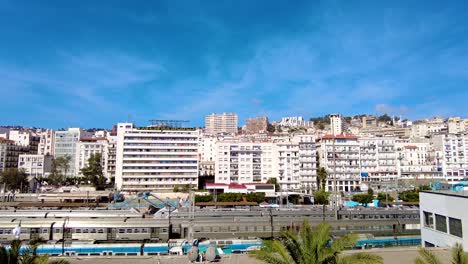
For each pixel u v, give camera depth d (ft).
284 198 509.76
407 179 575.38
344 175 581.94
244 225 260.21
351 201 436.35
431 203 147.23
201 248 200.64
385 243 232.12
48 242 208.74
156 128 604.08
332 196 410.11
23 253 84.64
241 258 122.83
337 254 74.08
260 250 76.74
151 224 247.50
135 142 583.99
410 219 282.36
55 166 634.84
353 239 75.31
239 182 558.15
